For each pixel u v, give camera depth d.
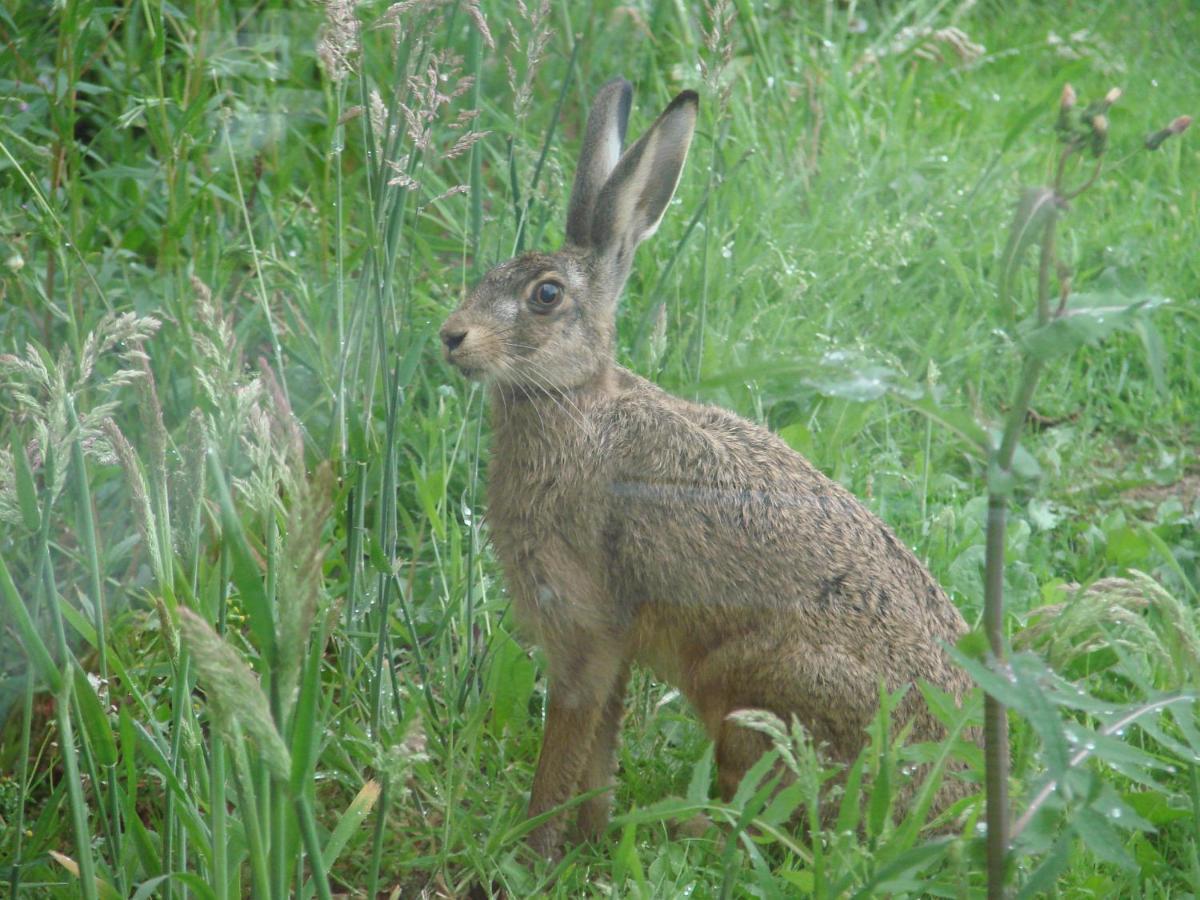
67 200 9.48
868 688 6.66
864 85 12.77
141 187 10.28
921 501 8.55
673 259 8.88
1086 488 9.19
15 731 6.66
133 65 10.52
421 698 7.29
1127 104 12.25
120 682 6.68
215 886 5.26
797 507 6.96
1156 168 11.84
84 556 6.58
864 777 6.52
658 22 12.84
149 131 9.98
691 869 6.21
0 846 6.24
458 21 10.70
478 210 9.23
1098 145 4.54
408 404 8.61
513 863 6.52
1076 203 10.70
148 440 5.34
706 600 6.94
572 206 7.75
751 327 9.05
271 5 11.43
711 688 7.05
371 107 7.08
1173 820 6.50
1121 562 8.38
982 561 8.23
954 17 14.05
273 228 9.41
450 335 7.17
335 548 7.67
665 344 8.53
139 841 5.60
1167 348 10.07
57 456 5.04
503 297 7.25
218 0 10.91
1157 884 6.22
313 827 4.67
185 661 5.24
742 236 10.21
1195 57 13.45
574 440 7.18
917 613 6.90
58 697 5.02
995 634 4.95
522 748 7.52
